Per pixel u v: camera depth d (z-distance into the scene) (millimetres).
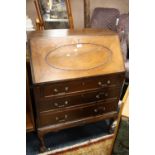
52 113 1633
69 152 1798
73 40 1604
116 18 2525
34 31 1771
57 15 2275
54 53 1522
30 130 1719
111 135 2023
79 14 2623
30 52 1471
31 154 1763
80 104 1711
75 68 1552
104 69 1635
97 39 1680
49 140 1925
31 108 1639
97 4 2662
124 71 1709
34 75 1434
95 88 1687
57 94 1554
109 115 1917
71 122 1764
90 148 1854
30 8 2279
